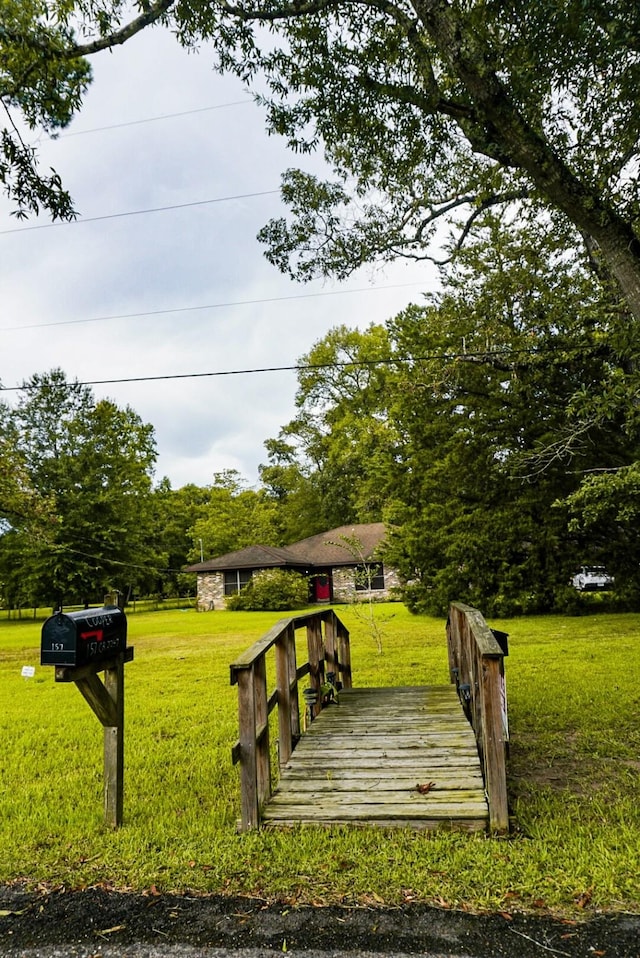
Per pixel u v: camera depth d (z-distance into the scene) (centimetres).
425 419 1758
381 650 1109
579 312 1095
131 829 348
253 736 338
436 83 566
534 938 220
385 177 827
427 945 219
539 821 332
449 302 1277
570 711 597
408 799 346
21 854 320
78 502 2986
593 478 1137
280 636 431
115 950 225
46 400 3094
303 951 219
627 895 247
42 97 507
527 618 1606
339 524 3853
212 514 4091
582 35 504
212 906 255
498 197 905
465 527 1702
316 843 309
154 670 1041
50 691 899
